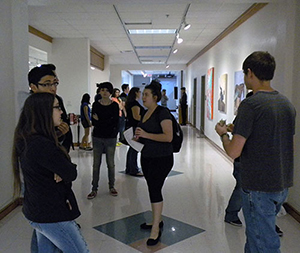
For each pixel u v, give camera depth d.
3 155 3.63
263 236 1.85
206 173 5.62
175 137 2.91
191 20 6.48
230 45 6.96
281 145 1.82
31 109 1.64
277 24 4.26
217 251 2.79
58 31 7.58
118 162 6.53
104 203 4.02
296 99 3.63
